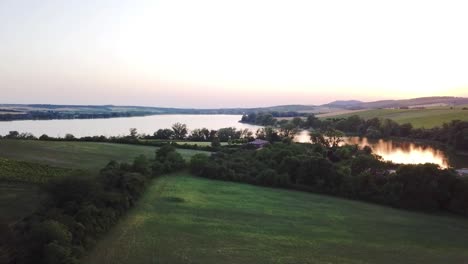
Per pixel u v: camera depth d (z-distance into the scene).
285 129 172.50
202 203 62.50
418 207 65.94
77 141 111.19
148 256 40.06
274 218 57.25
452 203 64.75
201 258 40.59
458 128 152.75
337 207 65.94
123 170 68.12
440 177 66.69
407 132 187.25
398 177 70.69
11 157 76.44
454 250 47.41
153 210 56.78
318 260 42.22
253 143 127.56
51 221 36.94
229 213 58.00
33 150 87.38
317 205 66.62
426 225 57.56
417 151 146.88
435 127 177.50
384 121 196.75
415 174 68.00
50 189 47.41
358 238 50.44
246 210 60.38
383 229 54.78
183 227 50.06
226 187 75.69
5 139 100.69
